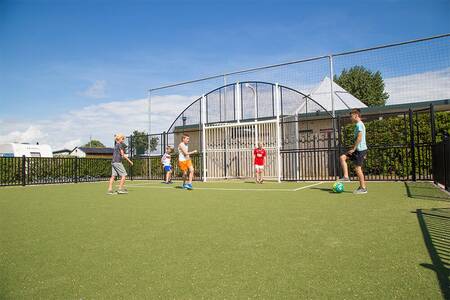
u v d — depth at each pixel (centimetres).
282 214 501
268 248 310
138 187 1180
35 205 685
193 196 812
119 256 296
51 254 307
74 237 376
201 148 1578
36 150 2295
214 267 259
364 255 278
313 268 250
